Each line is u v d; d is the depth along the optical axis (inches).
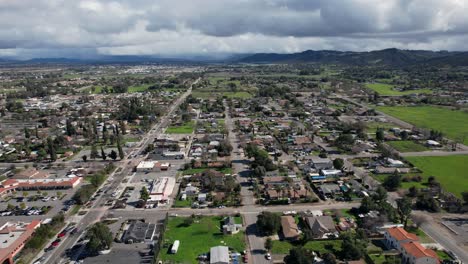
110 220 5300.2
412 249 4109.3
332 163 7519.7
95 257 4318.4
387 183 6417.3
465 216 5344.5
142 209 5693.9
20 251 4507.9
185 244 4626.0
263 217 4931.1
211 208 5718.5
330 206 5733.3
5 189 6412.4
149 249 4500.5
